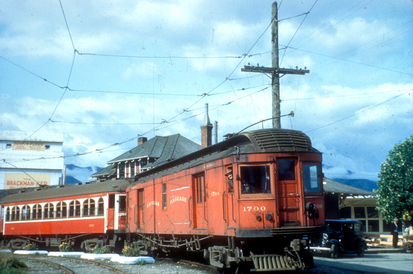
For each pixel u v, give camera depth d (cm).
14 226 2925
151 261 1658
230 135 1325
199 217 1371
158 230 1727
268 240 1094
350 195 2416
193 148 4003
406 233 2484
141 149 4166
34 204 2767
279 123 1565
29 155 5897
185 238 1559
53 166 5991
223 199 1174
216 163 1229
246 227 1084
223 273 1200
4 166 5734
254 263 1060
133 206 2084
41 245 2844
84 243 2405
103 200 2278
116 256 1772
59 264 1647
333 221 1944
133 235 2158
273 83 1597
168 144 4084
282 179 1118
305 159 1134
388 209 2208
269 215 1080
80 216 2395
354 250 1881
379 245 2380
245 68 1562
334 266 1393
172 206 1583
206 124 3212
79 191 2453
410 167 2147
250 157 1112
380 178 2259
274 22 1627
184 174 1482
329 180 2633
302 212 1103
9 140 5831
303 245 1071
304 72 1631
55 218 2578
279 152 1114
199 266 1424
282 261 1068
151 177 1878
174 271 1334
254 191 1103
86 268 1539
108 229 2228
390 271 1233
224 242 1266
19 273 1376
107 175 4362
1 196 3531
